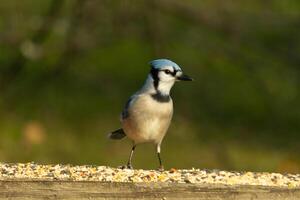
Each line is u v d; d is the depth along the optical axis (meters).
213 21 15.24
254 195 5.79
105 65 17.89
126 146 14.76
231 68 17.91
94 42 14.07
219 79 17.39
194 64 17.75
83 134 15.06
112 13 13.63
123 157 14.26
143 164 13.91
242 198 5.79
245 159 14.22
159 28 13.95
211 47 15.42
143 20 13.92
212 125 15.47
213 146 13.92
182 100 15.80
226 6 15.49
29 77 16.31
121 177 6.09
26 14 14.72
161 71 8.23
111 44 16.59
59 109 15.92
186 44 16.83
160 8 14.68
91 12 13.45
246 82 17.41
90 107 16.19
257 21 15.22
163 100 8.23
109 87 17.03
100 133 15.14
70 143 14.65
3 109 15.62
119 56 18.31
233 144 14.87
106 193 5.71
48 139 14.74
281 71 17.14
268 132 15.41
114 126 15.43
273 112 16.28
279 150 14.66
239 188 5.79
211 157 14.19
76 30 13.73
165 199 5.74
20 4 14.91
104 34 14.06
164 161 14.03
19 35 14.11
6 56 16.66
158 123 8.20
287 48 16.86
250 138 15.20
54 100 16.25
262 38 17.48
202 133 15.16
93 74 17.45
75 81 17.16
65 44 14.12
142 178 6.07
